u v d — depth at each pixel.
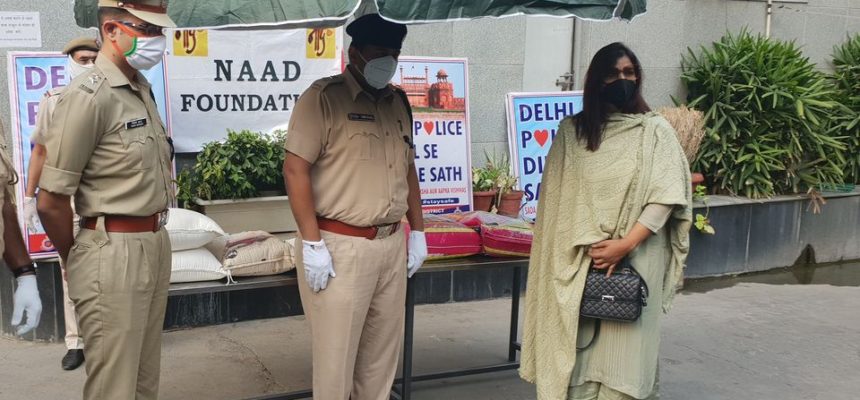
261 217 4.81
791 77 6.76
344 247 2.94
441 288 5.52
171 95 4.81
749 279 6.57
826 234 7.12
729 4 7.12
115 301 2.59
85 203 2.57
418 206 3.36
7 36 4.42
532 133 6.05
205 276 3.24
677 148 2.97
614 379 3.01
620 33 6.49
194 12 2.39
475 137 5.95
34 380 3.94
